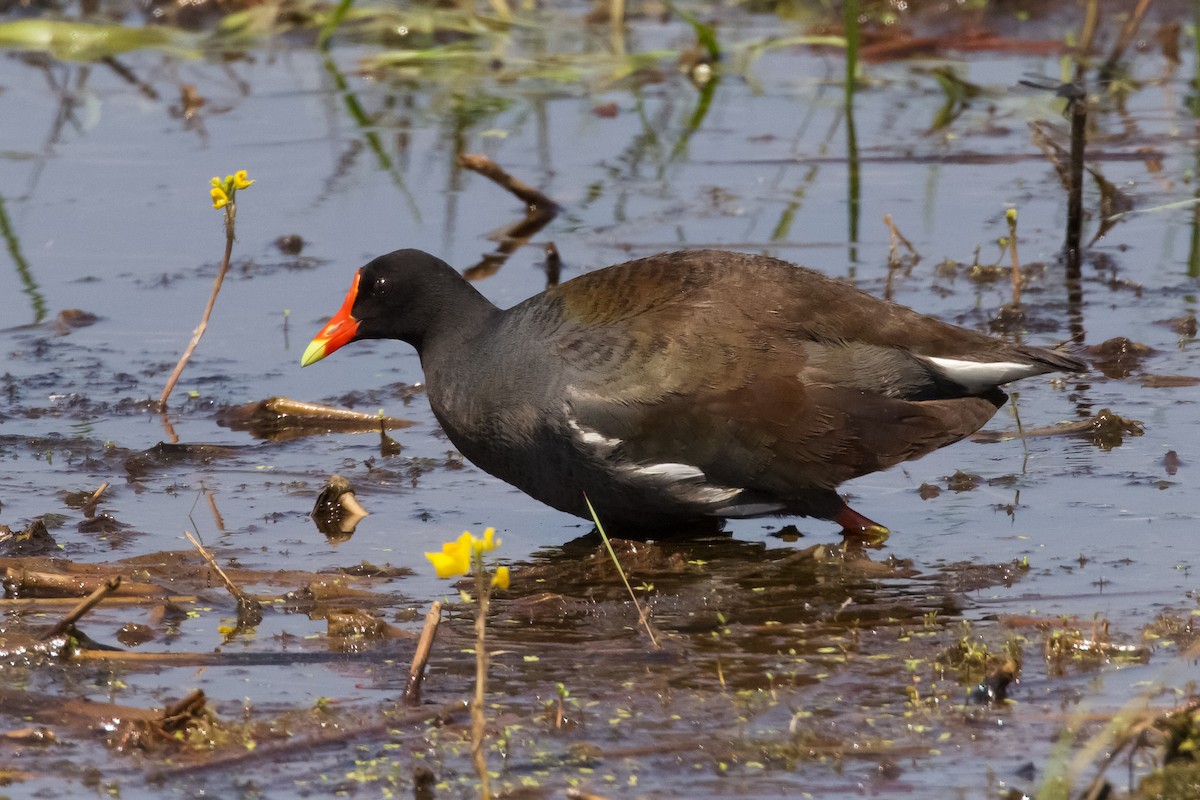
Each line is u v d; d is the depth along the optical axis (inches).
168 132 812.6
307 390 551.2
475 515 454.6
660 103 868.0
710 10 1011.3
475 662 348.5
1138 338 571.5
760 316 426.6
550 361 432.5
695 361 420.2
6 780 296.8
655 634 362.0
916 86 879.7
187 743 308.8
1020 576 391.5
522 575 407.2
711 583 399.5
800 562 410.0
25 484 471.8
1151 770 288.2
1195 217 689.6
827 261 649.6
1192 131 791.7
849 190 733.3
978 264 634.2
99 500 458.9
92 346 585.3
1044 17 957.2
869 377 425.7
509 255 660.7
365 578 402.3
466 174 765.9
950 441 424.5
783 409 418.3
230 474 482.0
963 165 765.9
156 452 492.7
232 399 542.3
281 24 962.1
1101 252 655.1
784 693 327.3
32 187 735.7
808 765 296.0
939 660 339.0
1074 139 639.8
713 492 428.1
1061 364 438.3
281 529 438.3
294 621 374.9
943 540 419.5
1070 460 472.7
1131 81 866.1
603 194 732.7
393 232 690.2
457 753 304.2
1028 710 315.3
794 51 955.3
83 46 935.0
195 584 394.9
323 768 299.4
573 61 906.7
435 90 882.1
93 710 321.4
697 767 296.5
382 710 321.7
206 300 625.9
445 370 458.9
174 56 941.2
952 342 436.1
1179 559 398.3
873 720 313.6
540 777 293.4
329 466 489.4
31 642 352.5
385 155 789.9
